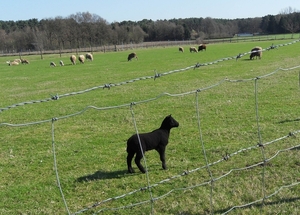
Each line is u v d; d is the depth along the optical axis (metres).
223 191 6.34
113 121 12.82
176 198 6.23
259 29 161.75
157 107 14.59
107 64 43.12
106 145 9.95
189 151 8.74
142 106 14.98
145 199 6.30
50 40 128.25
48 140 10.97
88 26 130.25
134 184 6.96
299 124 10.48
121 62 45.16
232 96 15.66
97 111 14.74
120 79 26.23
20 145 10.64
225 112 12.82
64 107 16.45
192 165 7.75
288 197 5.91
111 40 132.50
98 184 7.12
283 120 11.07
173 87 19.88
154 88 20.03
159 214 5.73
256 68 25.80
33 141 10.98
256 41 81.88
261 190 6.25
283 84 17.61
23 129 12.64
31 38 128.25
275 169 7.12
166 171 7.50
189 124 11.48
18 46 129.00
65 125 12.77
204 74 24.70
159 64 37.25
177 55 51.53
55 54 87.81
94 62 48.72
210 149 8.72
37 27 142.75
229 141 9.34
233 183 6.62
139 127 11.73
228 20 175.88
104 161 8.55
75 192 6.88
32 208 6.37
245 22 167.88
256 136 9.55
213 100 15.10
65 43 128.50
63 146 10.16
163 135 7.32
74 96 19.39
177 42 110.62
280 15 144.50
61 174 7.92
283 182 6.50
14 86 26.64
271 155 7.90
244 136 9.62
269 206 5.67
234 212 5.56
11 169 8.52
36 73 36.94
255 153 8.12
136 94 18.50
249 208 5.66
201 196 6.18
